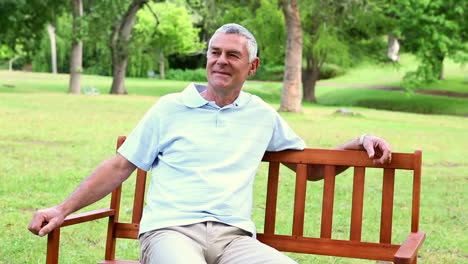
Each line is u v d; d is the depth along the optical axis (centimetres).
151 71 6631
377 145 363
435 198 940
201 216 350
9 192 848
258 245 344
